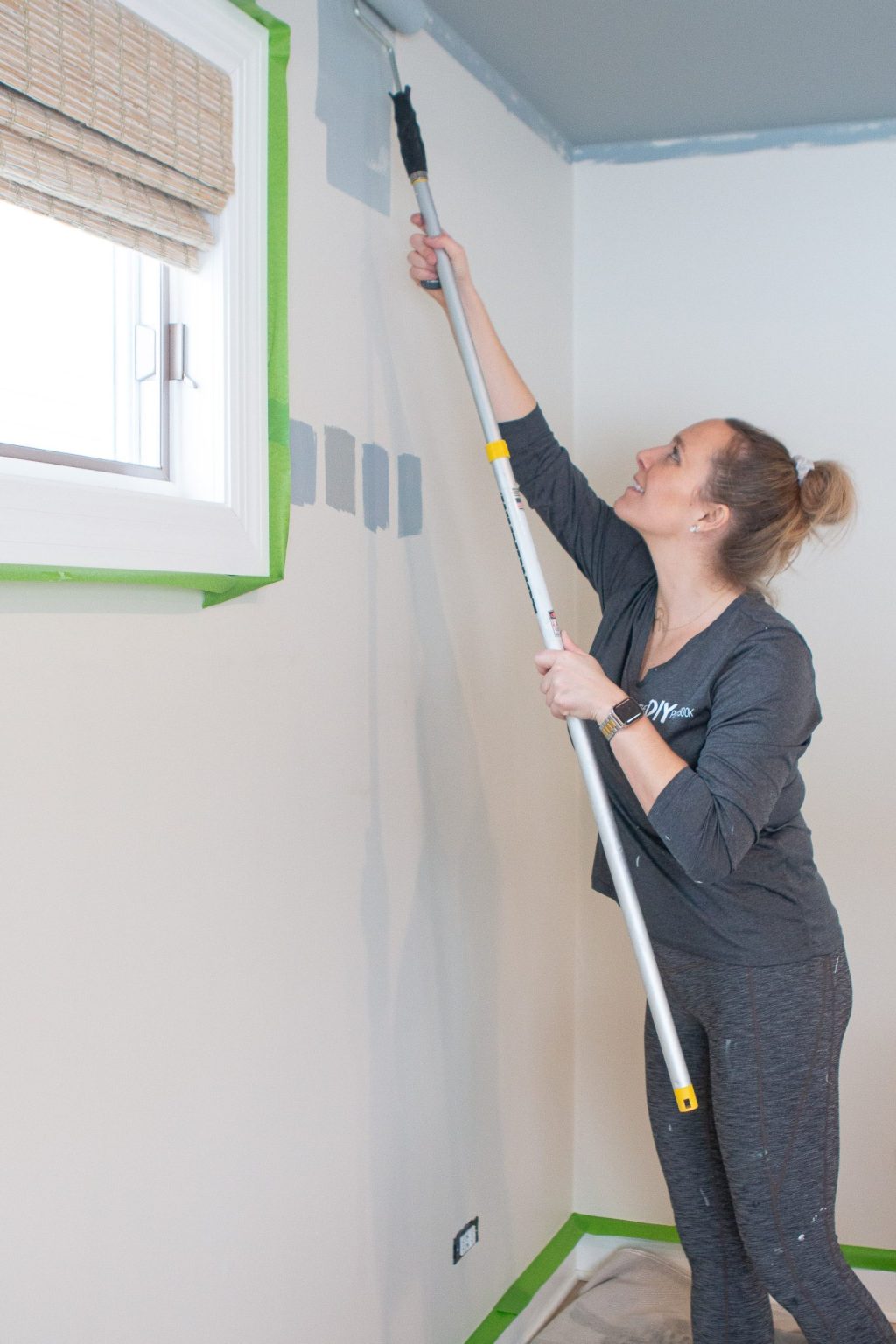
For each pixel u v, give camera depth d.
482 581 2.02
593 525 1.78
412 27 1.67
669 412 2.40
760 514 1.54
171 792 1.24
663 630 1.63
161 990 1.23
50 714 1.08
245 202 1.27
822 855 2.35
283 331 1.34
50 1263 1.08
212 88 1.22
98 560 1.07
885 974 2.32
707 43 1.95
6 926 1.03
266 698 1.41
